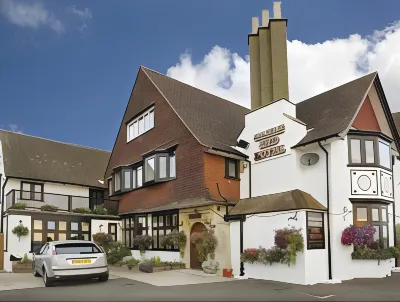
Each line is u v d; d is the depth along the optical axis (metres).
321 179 15.20
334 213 14.56
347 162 15.22
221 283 13.18
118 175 24.05
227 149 17.88
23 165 26.42
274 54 18.98
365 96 16.09
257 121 18.25
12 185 25.20
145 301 9.52
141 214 21.00
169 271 16.55
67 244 13.07
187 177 18.05
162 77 22.80
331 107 17.20
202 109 21.39
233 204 17.08
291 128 16.53
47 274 12.45
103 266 13.05
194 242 16.14
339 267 14.26
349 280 13.99
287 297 10.24
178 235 17.58
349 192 14.98
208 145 17.27
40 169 27.05
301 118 18.11
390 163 16.61
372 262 14.73
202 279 14.20
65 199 25.14
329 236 14.45
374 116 16.95
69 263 12.48
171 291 11.30
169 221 18.94
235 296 10.35
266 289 11.80
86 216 23.86
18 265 18.36
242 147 18.67
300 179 15.99
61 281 13.47
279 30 19.27
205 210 16.83
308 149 15.94
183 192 18.14
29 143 28.97
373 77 16.84
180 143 18.86
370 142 15.69
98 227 23.94
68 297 10.27
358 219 15.06
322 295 10.63
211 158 17.52
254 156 18.12
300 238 13.41
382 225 15.30
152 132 21.38
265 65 19.41
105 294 10.77
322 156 15.34
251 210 15.75
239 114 23.56
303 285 12.81
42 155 28.62
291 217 14.06
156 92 21.44
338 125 15.28
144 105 22.48
